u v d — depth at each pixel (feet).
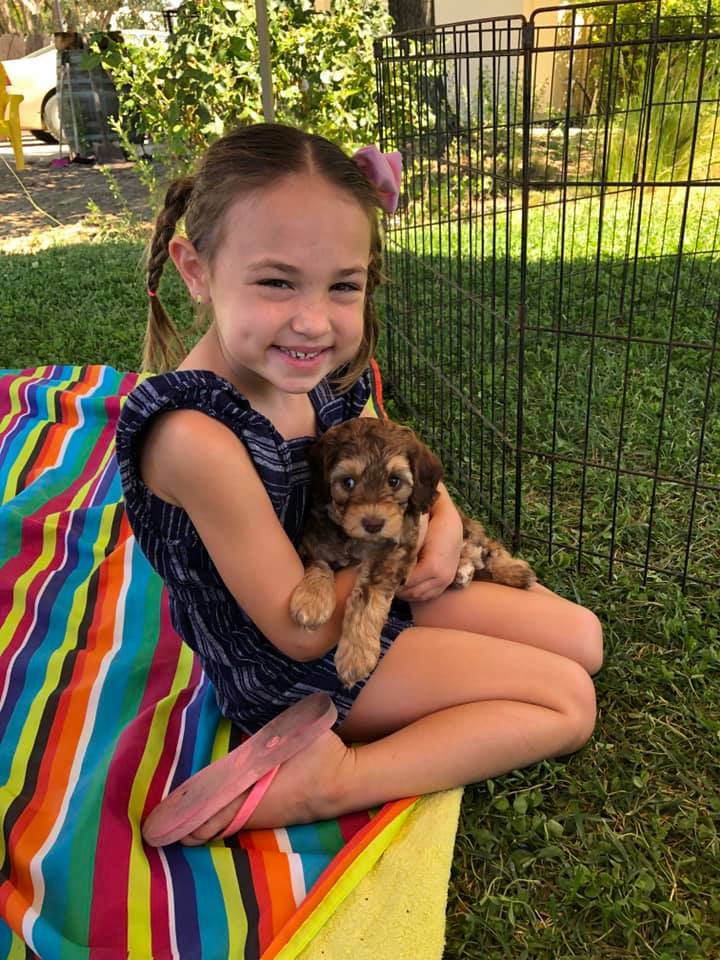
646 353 4.84
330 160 1.72
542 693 2.24
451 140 4.40
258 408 2.03
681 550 3.23
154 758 2.20
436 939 1.83
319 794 2.03
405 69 4.97
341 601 2.07
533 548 3.30
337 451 2.11
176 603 2.11
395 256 5.29
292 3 6.08
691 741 2.39
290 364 1.77
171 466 1.80
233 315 1.76
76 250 7.62
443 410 4.24
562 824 2.16
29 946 1.77
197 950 1.79
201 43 5.92
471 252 4.55
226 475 1.79
